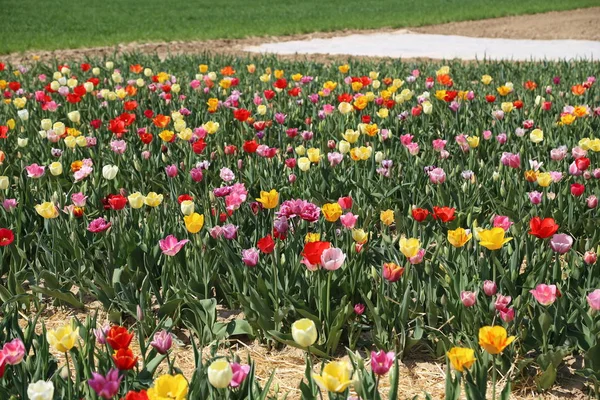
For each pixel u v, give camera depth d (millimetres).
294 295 3801
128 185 5594
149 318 3775
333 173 5445
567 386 3418
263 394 2746
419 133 6832
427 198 4922
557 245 3557
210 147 6359
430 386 3424
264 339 3826
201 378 2838
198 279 3994
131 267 4195
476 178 5434
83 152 6250
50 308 4219
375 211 4934
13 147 6645
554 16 23234
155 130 7137
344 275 3879
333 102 8477
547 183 4566
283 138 6719
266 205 3916
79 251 4191
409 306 3744
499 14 24594
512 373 3416
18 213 4523
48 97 7805
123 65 11914
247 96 8859
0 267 4293
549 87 8180
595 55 14680
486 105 8203
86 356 2984
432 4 30031
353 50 16062
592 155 5906
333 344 3631
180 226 4434
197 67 11742
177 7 29719
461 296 3342
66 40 17766
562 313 3496
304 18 23922
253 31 19562
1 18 24297
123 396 2834
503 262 4023
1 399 2812
